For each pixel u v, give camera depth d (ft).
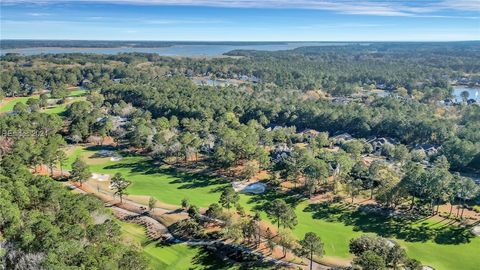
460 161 460.96
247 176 424.05
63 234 232.94
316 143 533.55
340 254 278.87
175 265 265.13
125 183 378.32
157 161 486.38
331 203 364.17
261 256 273.54
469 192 338.34
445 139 544.21
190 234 301.43
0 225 244.01
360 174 402.31
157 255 276.41
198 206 353.51
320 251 253.65
